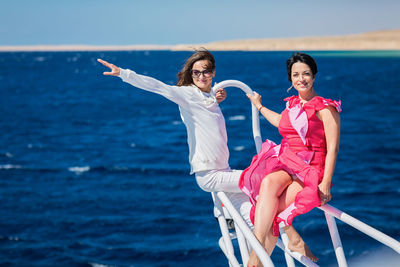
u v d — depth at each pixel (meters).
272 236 2.50
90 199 20.92
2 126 40.09
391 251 14.20
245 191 2.73
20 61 182.12
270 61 159.88
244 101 55.84
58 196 21.36
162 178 24.41
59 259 15.02
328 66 119.50
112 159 28.83
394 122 39.41
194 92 3.07
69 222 18.06
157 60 179.12
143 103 58.84
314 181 2.40
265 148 2.77
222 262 14.66
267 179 2.54
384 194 20.16
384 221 17.06
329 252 14.54
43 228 17.48
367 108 47.97
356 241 14.99
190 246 15.78
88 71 123.06
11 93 67.62
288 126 2.66
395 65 124.25
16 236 16.72
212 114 3.08
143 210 19.38
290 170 2.57
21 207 19.72
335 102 2.53
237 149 30.41
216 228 17.27
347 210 18.33
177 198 20.91
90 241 16.39
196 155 3.08
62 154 30.17
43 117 45.94
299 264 12.68
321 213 17.16
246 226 2.27
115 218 18.48
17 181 23.80
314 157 2.57
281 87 69.38
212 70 3.13
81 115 48.00
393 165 25.33
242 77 88.12
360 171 24.19
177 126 41.44
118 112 50.69
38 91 71.38
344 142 31.72
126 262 14.81
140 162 28.06
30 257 15.17
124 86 82.00
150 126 41.56
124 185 23.20
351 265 13.41
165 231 17.12
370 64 128.12
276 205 2.48
